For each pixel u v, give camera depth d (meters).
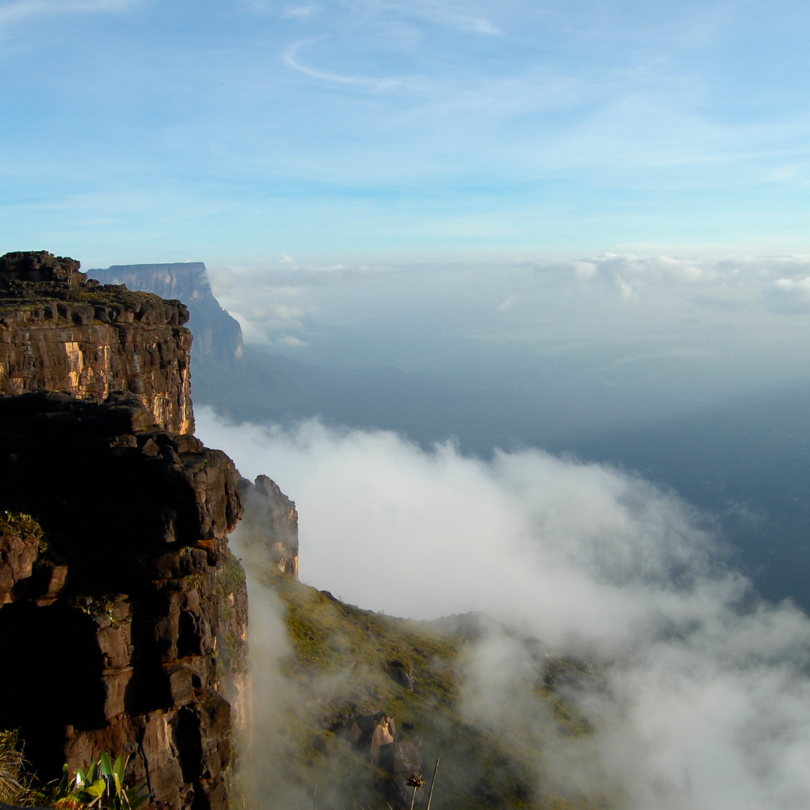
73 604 17.77
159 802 17.95
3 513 18.45
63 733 17.31
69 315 48.12
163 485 18.44
